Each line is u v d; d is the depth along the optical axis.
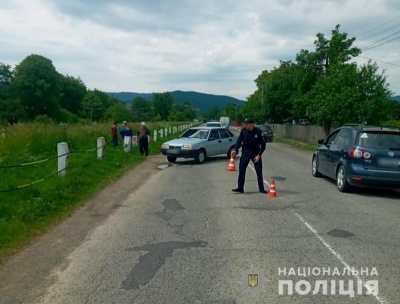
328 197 10.12
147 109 139.25
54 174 10.86
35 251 6.00
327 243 6.25
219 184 12.08
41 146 15.63
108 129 25.86
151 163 17.98
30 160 12.49
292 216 8.01
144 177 13.61
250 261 5.45
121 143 23.98
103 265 5.36
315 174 13.68
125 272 5.10
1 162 11.06
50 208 8.34
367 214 8.29
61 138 17.94
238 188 10.66
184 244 6.20
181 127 54.94
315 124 38.69
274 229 7.03
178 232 6.88
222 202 9.38
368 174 10.16
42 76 83.75
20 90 81.69
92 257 5.69
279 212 8.35
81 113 105.50
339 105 25.75
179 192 10.74
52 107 84.75
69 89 114.88
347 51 31.06
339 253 5.79
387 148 10.24
